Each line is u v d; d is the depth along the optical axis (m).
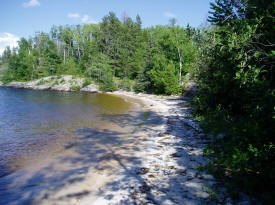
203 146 7.56
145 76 47.72
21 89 66.69
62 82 68.62
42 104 27.50
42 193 4.80
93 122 15.14
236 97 7.80
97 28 93.56
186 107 21.72
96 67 68.44
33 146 8.97
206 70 11.10
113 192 4.62
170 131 11.13
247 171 4.46
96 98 39.41
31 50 104.94
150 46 50.34
